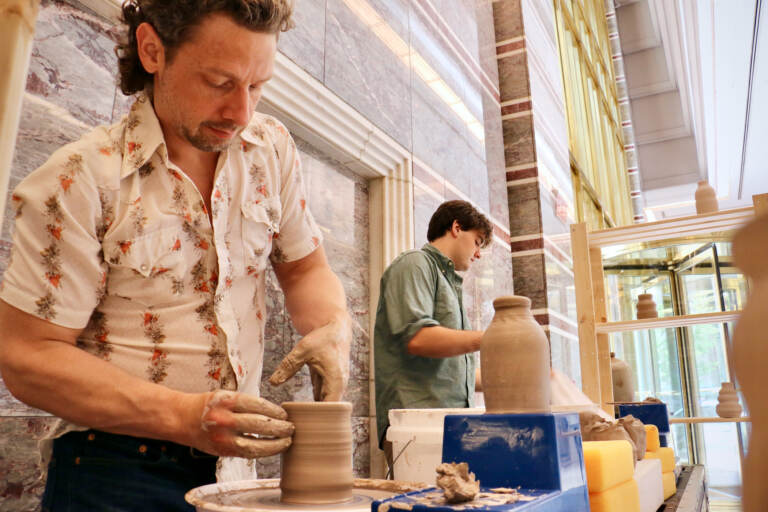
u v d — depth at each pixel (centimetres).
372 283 238
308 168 210
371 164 236
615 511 95
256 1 83
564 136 489
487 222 214
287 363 100
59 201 84
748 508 23
